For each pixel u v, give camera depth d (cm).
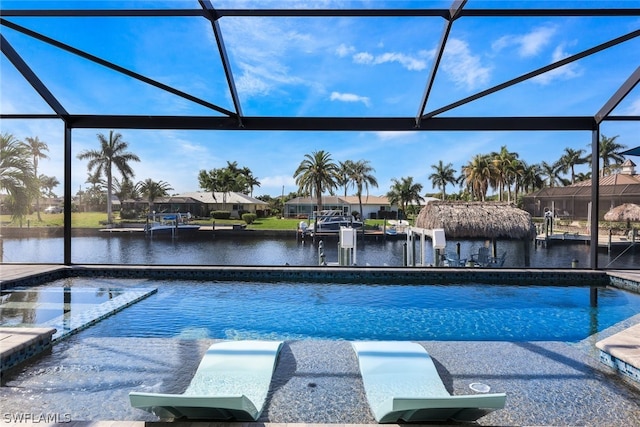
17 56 570
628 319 531
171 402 198
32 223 1573
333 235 2314
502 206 1159
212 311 564
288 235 2470
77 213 3014
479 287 725
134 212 3156
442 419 224
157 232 2439
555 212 2498
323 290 696
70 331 445
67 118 709
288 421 260
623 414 267
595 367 351
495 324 514
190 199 3881
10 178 1190
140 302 604
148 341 423
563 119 685
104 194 3130
